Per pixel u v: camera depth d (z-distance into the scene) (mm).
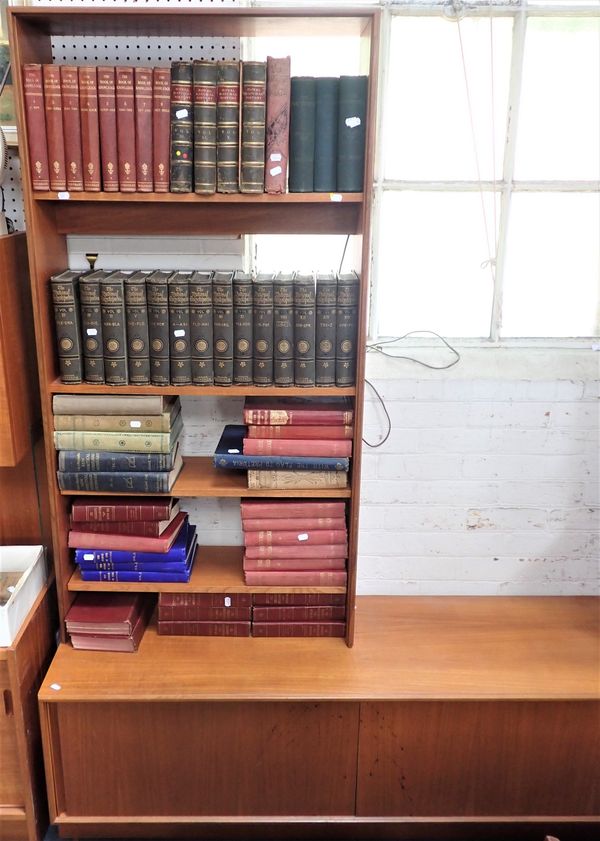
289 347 1957
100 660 2100
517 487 2420
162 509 2072
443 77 2189
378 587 2523
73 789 2084
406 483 2412
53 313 1976
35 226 1843
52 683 1998
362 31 1859
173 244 2186
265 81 1751
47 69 1727
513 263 2381
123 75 1736
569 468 2402
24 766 2008
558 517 2451
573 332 2430
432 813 2154
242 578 2215
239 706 2008
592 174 2297
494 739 2070
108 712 2004
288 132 1796
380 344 2342
